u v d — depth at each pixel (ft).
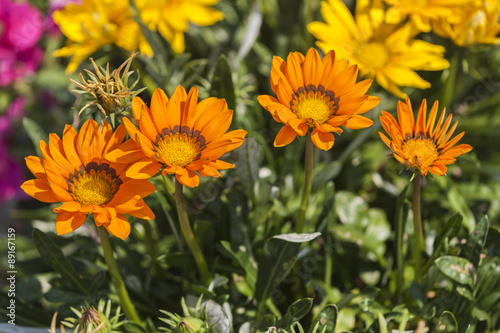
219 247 3.05
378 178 3.43
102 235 2.74
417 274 2.93
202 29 3.78
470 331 2.86
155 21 3.22
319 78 2.68
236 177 3.08
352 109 2.65
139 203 2.60
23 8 3.92
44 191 2.60
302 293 3.16
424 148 2.65
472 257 2.87
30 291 3.20
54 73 4.12
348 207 3.29
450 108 3.52
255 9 3.56
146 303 3.11
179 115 2.64
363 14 3.21
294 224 3.28
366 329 2.91
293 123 2.60
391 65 3.14
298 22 3.80
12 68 4.05
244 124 3.34
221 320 2.81
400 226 2.96
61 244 3.34
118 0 3.14
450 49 3.18
